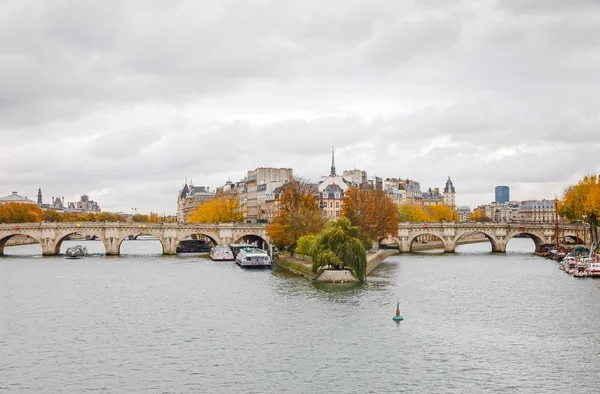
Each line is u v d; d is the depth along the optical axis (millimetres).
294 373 77500
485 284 148375
